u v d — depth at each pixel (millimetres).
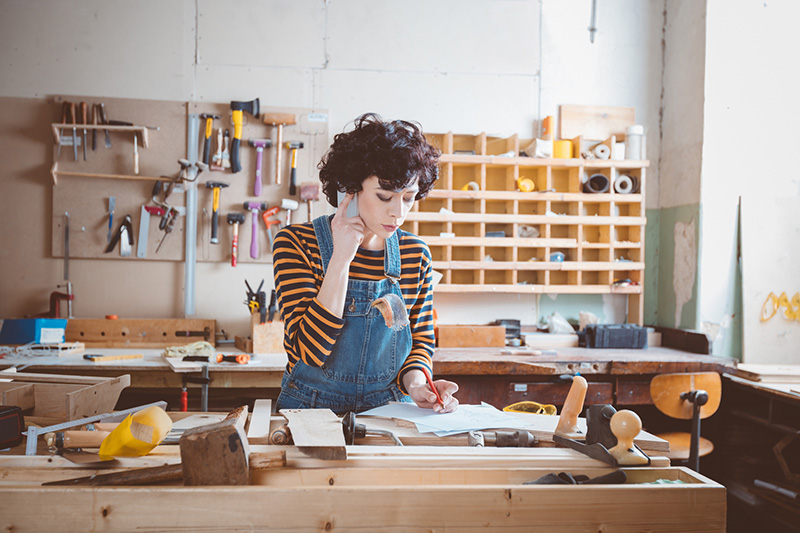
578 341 3707
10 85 3602
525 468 1251
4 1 3592
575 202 3908
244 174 3699
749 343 3547
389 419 1520
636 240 3875
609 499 1119
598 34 3971
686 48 3764
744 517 3234
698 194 3623
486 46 3893
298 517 1060
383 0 3816
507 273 3811
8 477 1145
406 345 1668
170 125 3672
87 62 3641
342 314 1546
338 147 1472
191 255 3684
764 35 3613
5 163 3611
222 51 3713
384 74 3820
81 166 3604
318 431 1296
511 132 3918
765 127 3625
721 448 3299
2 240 3617
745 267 3564
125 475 1118
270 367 3012
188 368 2943
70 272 3652
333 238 1459
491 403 3178
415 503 1082
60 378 1940
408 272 1687
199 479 1095
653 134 4027
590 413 1347
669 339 3770
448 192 3691
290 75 3754
